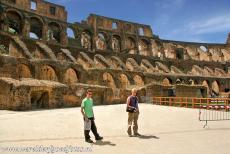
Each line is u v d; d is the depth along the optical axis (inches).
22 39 1843.0
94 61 2169.0
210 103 1366.9
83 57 2046.0
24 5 2242.9
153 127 645.9
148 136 525.3
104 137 513.3
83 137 508.4
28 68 1446.9
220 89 2728.8
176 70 2659.9
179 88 1866.4
